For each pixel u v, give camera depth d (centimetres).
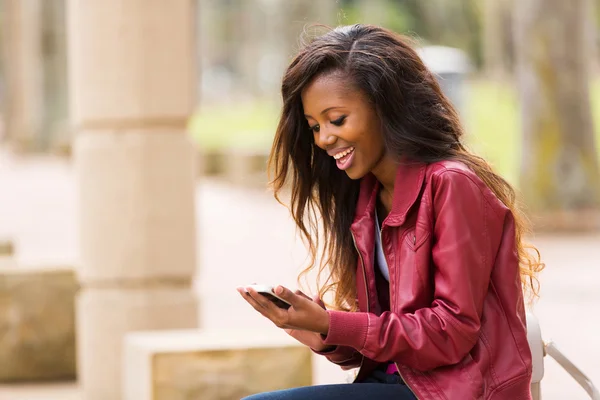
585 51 2316
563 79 2295
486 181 476
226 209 3002
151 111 1012
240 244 2259
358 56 471
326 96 474
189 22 1030
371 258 496
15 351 1178
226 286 1723
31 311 1180
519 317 466
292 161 517
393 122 470
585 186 2308
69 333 1190
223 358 862
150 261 1024
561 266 1842
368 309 497
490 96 4984
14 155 5494
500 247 465
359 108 473
